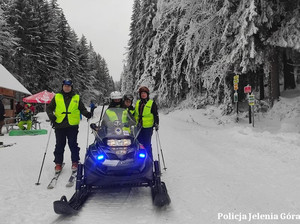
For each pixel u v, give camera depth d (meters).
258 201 4.66
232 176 6.08
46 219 4.00
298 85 20.89
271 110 16.30
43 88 42.34
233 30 14.83
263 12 13.68
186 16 18.50
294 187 5.29
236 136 11.88
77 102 6.28
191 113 21.91
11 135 14.75
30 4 43.06
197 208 4.35
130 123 5.17
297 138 9.84
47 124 23.11
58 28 51.84
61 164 6.31
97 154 4.56
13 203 4.64
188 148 9.59
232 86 18.20
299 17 13.70
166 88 26.20
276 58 15.91
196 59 18.47
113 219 3.96
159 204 4.15
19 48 35.88
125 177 4.38
